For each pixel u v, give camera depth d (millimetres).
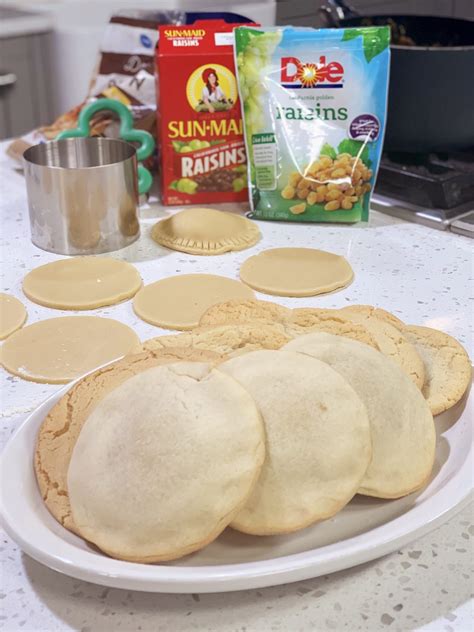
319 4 746
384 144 604
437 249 533
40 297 461
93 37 1131
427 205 581
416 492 275
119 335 422
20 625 245
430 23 679
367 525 265
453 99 559
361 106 550
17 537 240
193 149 589
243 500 234
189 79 568
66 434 282
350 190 562
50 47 1152
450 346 346
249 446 237
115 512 239
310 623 245
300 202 572
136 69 647
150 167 649
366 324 340
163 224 559
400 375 281
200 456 235
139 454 241
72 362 396
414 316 441
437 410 307
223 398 247
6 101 1125
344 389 257
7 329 428
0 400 367
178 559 248
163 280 484
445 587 259
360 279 489
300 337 293
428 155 623
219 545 255
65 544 238
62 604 252
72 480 253
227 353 301
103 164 584
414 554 272
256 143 567
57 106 1188
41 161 560
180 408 245
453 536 281
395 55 554
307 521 241
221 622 245
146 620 246
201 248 528
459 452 287
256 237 549
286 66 552
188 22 645
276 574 226
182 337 311
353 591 256
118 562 230
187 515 233
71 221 516
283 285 473
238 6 1051
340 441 247
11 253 528
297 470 243
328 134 558
